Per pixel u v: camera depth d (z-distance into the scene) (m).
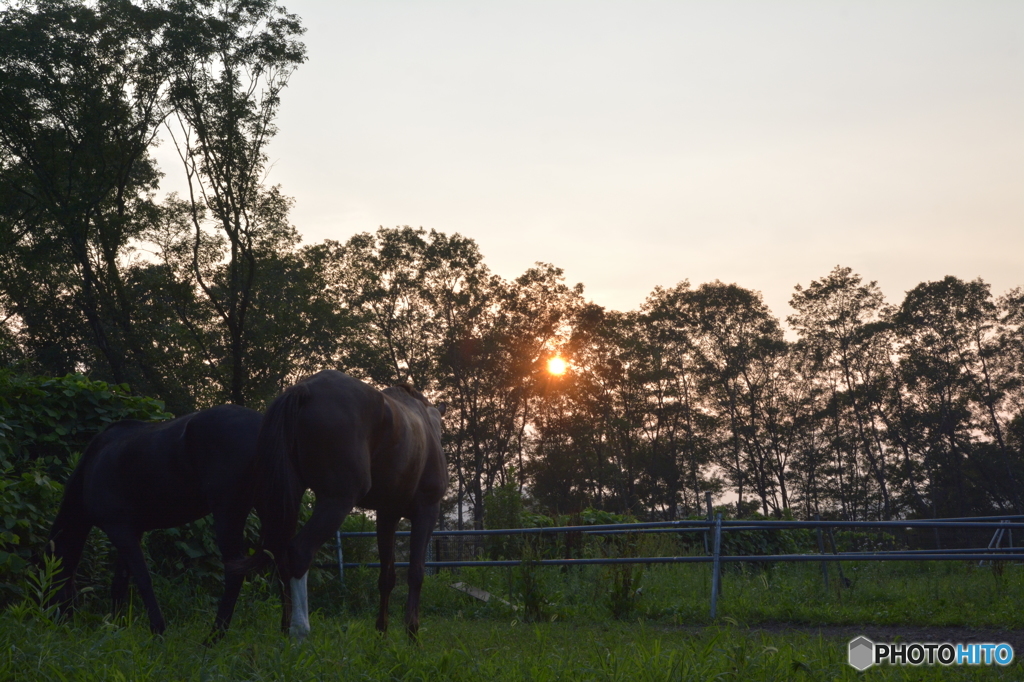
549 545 11.73
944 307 57.44
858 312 59.59
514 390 55.97
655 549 12.05
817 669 4.43
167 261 30.17
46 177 28.16
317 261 34.88
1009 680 4.57
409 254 53.25
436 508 6.12
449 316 53.72
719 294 61.59
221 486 5.54
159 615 5.39
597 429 59.31
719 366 61.44
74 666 3.68
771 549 15.40
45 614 4.66
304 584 4.79
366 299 51.56
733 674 4.19
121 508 5.72
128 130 29.98
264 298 31.44
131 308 29.80
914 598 8.23
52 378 7.64
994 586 8.62
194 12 28.34
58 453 7.52
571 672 4.12
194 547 7.38
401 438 5.50
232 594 5.20
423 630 6.24
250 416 5.74
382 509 5.91
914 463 58.69
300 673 3.85
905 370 57.94
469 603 9.05
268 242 30.03
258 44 28.66
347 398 5.14
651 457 62.66
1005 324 56.69
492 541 13.33
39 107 28.17
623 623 7.50
